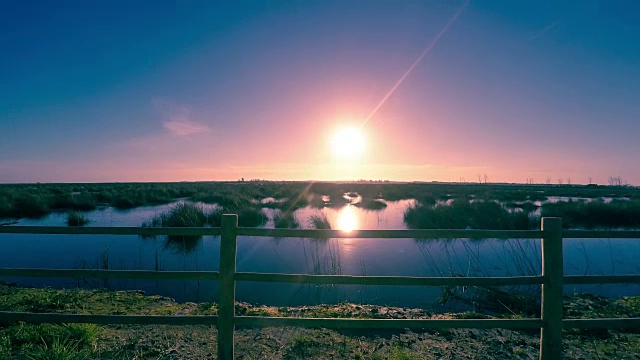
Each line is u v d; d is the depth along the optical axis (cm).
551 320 354
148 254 1175
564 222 1845
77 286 849
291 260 1096
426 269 995
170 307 622
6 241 1391
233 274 354
